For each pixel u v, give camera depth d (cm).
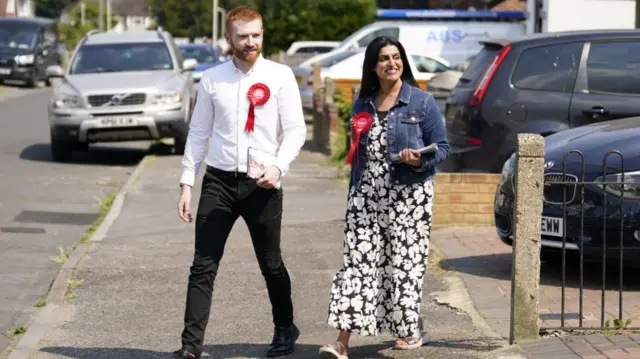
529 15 2708
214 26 7256
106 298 961
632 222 895
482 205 1232
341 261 1103
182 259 1125
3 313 923
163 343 812
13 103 3550
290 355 759
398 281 707
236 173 715
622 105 1246
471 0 4466
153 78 2044
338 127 2228
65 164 2012
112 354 781
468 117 1297
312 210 1430
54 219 1404
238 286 996
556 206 926
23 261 1137
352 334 808
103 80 2034
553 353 700
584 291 924
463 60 3378
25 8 8181
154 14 8912
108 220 1364
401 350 744
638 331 751
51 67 2097
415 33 3384
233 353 773
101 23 8669
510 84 1280
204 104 723
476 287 944
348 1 4612
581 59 1270
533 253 723
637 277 982
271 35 4672
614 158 914
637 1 2539
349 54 2942
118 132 1989
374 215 708
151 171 1844
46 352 788
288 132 720
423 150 689
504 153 1278
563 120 1262
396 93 706
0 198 1574
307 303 928
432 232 1216
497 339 761
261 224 727
